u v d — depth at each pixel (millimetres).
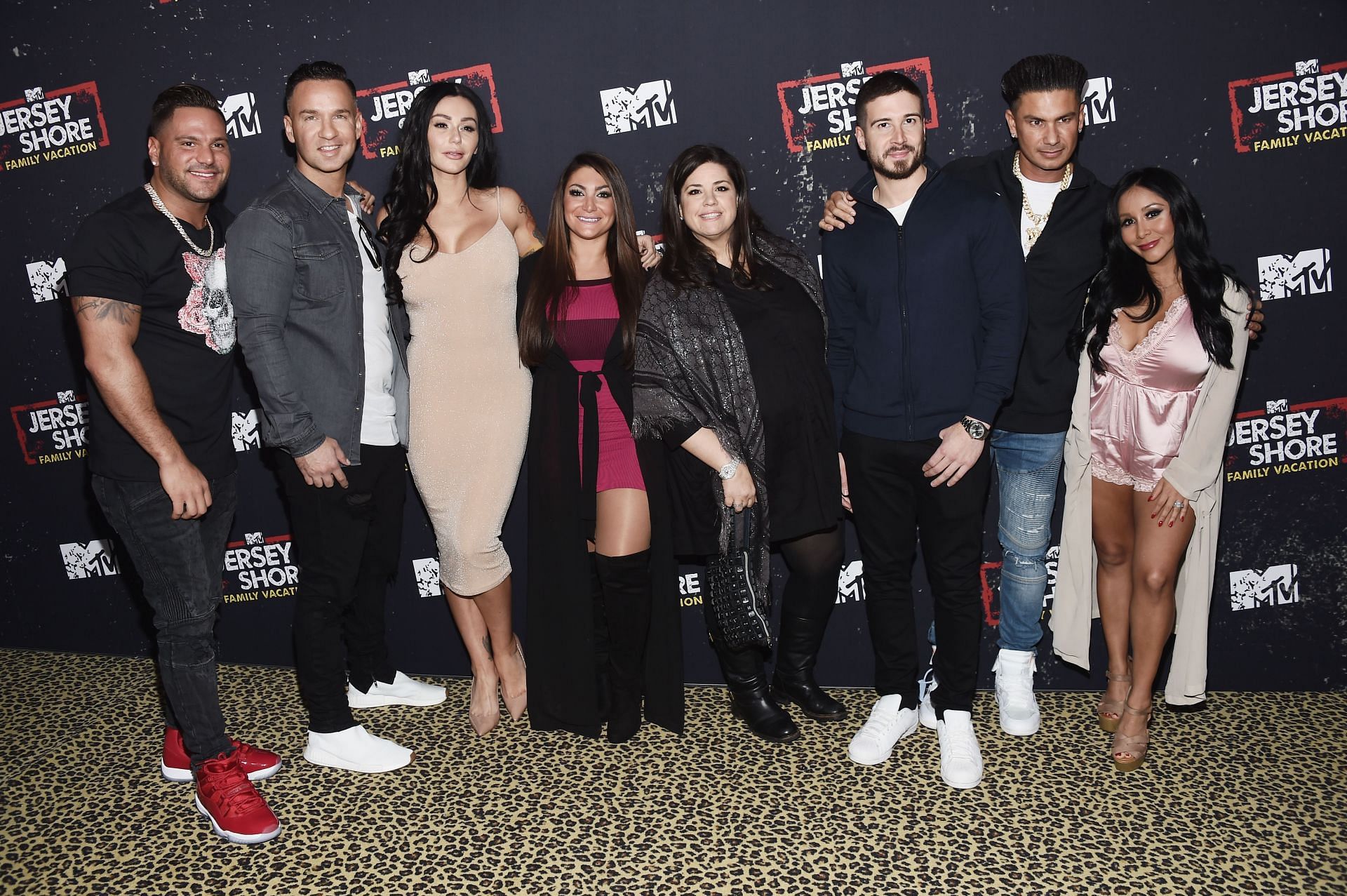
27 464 3131
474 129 2453
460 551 2607
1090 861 2152
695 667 3061
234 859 2238
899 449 2393
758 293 2367
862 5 2613
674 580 2527
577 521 2551
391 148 2816
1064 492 2857
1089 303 2393
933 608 2936
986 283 2264
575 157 2537
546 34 2709
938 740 2633
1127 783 2430
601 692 2779
